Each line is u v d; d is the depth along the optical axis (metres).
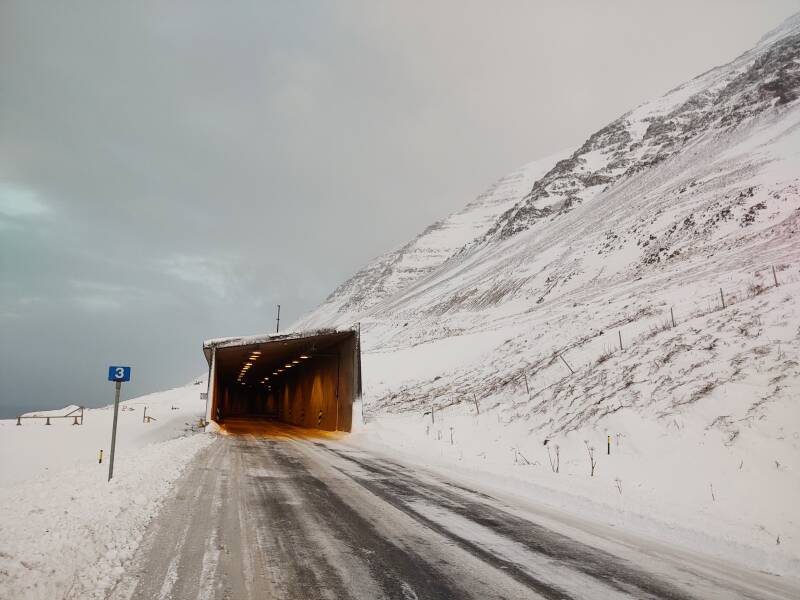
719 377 14.63
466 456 17.36
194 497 9.34
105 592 4.78
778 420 11.61
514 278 104.25
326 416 34.38
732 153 98.25
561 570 6.12
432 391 40.16
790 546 7.24
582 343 27.58
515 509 9.60
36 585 4.63
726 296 24.47
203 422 31.39
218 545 6.41
